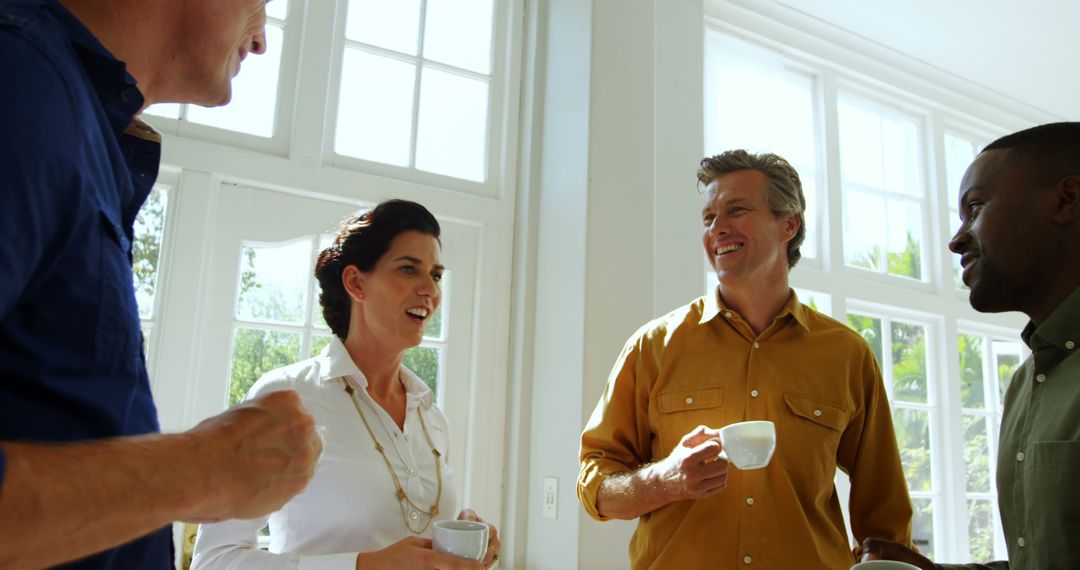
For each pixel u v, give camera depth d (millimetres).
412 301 1352
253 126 2104
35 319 532
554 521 2119
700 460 1180
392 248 1365
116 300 585
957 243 1112
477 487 2236
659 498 1267
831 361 1463
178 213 1918
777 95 3182
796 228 1554
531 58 2508
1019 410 1077
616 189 2262
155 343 1844
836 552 1361
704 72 2844
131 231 718
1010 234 1027
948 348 3477
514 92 2502
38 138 480
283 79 2146
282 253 2076
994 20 3111
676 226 2461
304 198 2117
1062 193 997
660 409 1475
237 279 1996
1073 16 3053
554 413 2186
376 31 2346
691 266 2463
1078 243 995
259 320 2016
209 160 1977
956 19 3111
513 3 2553
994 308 1081
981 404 3668
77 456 443
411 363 2240
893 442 1506
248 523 1149
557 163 2352
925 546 3277
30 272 479
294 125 2113
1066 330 996
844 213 3328
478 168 2455
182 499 484
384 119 2312
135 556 634
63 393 544
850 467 1512
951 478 3359
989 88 3701
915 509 3287
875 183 3482
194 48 715
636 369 1540
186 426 1850
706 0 2881
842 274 3170
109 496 443
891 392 3316
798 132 3223
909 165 3635
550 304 2281
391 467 1288
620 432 1516
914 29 3191
